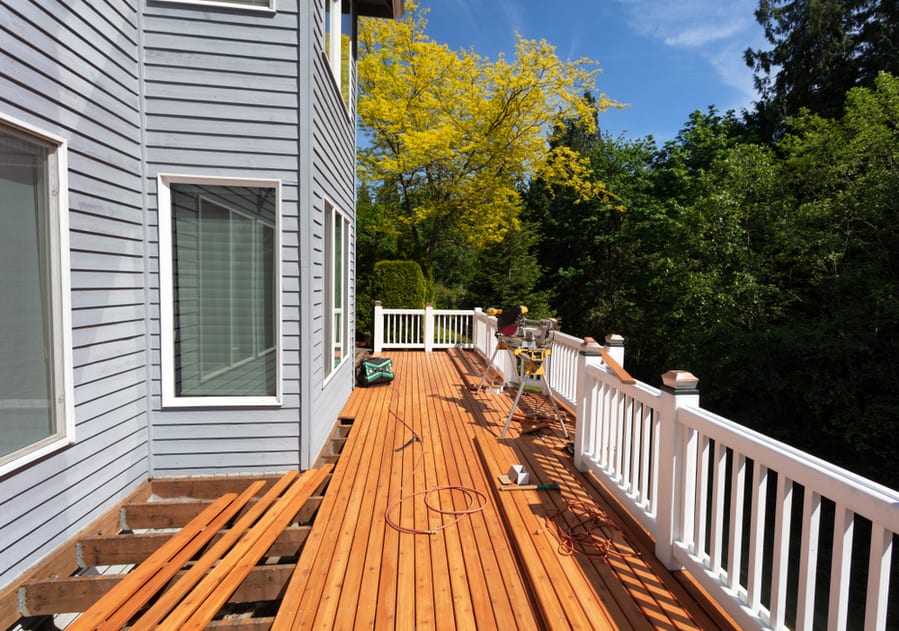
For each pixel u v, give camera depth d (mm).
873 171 9305
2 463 2109
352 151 6469
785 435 10508
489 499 3186
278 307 3576
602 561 2383
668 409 2363
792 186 11586
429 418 5121
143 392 3404
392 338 12156
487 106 13859
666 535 2336
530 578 2238
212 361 3574
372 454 4023
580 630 1869
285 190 3559
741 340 10422
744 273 10852
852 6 13766
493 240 16766
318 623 1950
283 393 3621
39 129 2295
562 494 3180
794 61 14898
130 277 3213
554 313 21172
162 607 1977
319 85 3908
